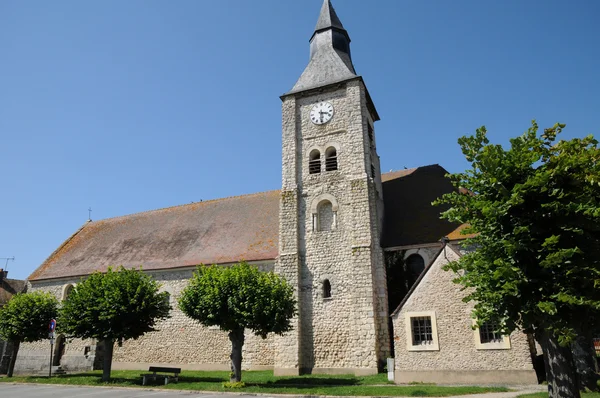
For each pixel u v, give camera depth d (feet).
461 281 40.96
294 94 89.71
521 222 36.45
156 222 109.60
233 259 85.25
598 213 32.58
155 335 88.84
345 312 73.36
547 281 34.55
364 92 87.66
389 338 70.64
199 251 92.07
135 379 71.26
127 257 100.17
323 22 97.76
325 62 92.63
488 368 53.67
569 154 38.17
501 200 36.29
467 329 55.72
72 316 70.59
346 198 79.41
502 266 34.01
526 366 52.37
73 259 108.47
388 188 92.43
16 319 83.82
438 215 79.77
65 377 77.82
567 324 33.65
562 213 35.06
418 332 58.23
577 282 34.37
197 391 56.85
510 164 37.50
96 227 119.96
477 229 38.70
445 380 54.90
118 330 69.05
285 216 82.23
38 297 88.53
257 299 60.80
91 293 70.54
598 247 35.09
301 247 80.12
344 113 84.99
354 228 76.33
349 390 51.62
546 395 42.75
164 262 92.89
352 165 80.64
